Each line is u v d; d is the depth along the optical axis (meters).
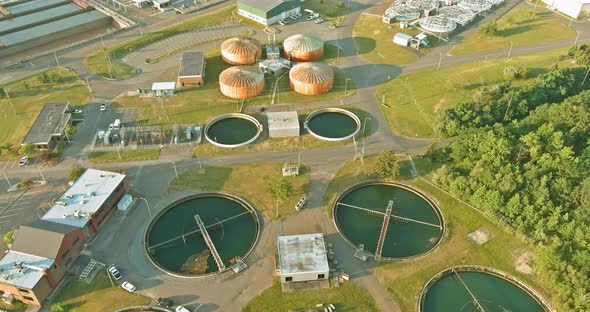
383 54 182.12
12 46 189.75
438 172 122.06
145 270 99.50
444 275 100.50
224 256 104.06
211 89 160.25
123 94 156.75
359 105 152.62
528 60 176.12
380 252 104.06
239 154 131.75
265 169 126.62
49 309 91.75
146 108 149.88
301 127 142.75
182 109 149.75
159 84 155.50
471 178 117.50
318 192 119.62
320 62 176.12
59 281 96.19
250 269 99.94
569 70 160.75
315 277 97.31
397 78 167.00
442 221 113.19
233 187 120.69
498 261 102.81
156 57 178.88
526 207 109.31
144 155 131.00
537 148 121.19
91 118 144.88
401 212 116.31
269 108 150.88
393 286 97.06
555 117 134.62
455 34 196.38
